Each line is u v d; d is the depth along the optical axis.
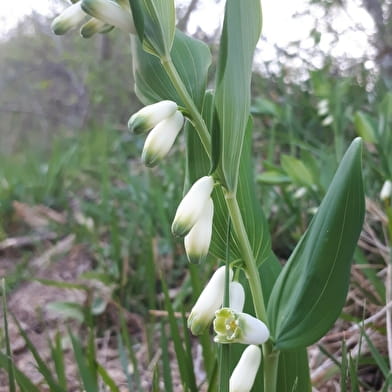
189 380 0.17
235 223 0.13
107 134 0.69
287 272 0.13
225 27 0.11
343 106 0.41
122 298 0.30
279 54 0.58
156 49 0.12
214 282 0.12
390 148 0.27
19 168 0.67
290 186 0.33
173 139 0.12
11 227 0.45
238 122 0.12
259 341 0.11
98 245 0.33
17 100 1.24
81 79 1.15
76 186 0.56
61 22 0.13
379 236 0.29
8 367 0.14
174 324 0.17
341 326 0.24
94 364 0.18
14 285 0.33
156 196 0.36
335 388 0.20
